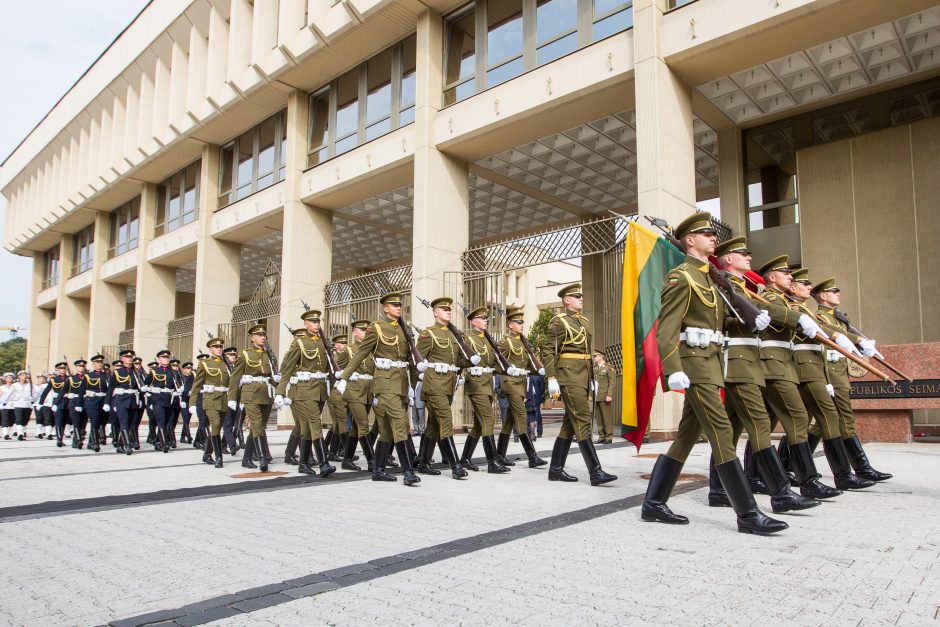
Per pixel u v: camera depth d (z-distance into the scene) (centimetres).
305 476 895
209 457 1102
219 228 2494
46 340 4197
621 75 1388
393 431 791
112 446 1584
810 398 666
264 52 2077
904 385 1149
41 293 4097
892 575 359
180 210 2809
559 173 2059
